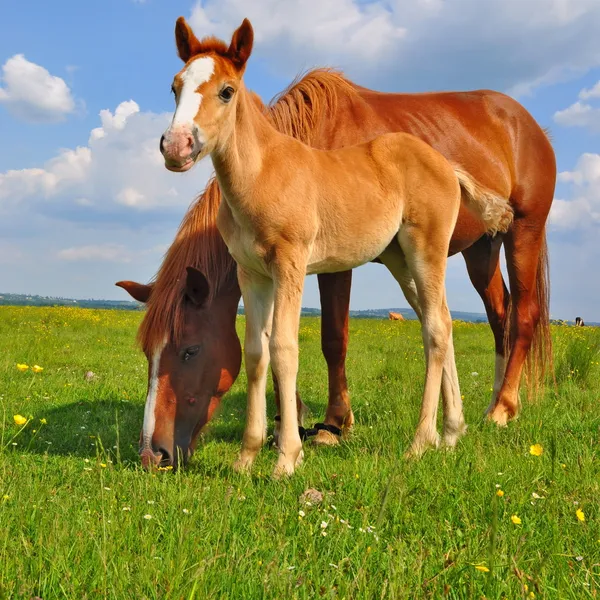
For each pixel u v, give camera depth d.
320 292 4.65
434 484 2.89
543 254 5.71
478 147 5.26
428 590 1.84
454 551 2.15
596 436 4.07
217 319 3.77
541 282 5.68
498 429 4.45
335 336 4.64
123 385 6.30
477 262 5.84
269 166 3.28
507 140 5.48
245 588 1.82
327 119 4.65
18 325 13.34
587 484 2.94
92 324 14.79
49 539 2.05
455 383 4.18
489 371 8.18
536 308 5.54
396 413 4.93
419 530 2.40
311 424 5.02
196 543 2.04
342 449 4.04
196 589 1.73
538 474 3.03
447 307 4.06
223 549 2.08
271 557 2.02
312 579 1.92
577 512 2.26
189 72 2.94
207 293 3.59
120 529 2.19
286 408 3.25
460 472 3.07
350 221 3.62
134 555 2.02
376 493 2.75
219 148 3.05
